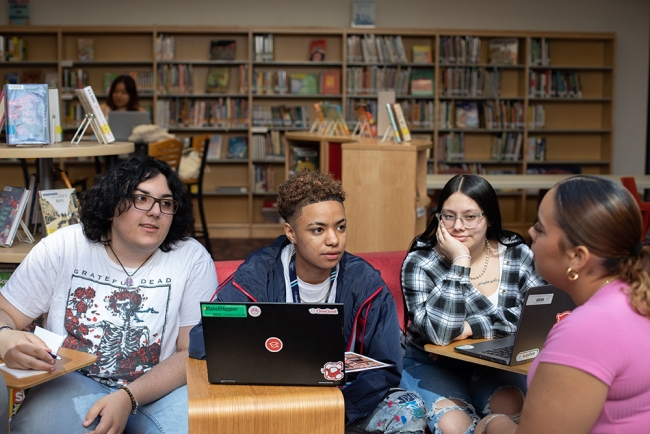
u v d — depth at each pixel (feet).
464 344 6.37
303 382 5.01
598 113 25.91
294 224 5.87
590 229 4.22
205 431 4.71
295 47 24.79
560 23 25.14
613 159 26.05
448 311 6.37
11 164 24.62
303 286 6.28
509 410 6.47
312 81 24.53
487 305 6.82
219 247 22.59
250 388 4.99
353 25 24.09
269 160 24.45
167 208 6.50
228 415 4.72
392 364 5.89
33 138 8.56
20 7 23.49
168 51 23.82
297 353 4.94
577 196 4.30
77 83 23.72
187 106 24.17
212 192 24.39
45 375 5.38
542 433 4.18
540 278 7.07
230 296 6.02
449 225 6.84
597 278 4.39
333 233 5.78
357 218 12.91
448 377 6.75
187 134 24.84
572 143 26.12
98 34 24.21
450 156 25.11
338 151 15.12
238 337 4.91
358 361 5.54
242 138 24.84
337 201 5.83
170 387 6.33
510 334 6.67
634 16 25.31
